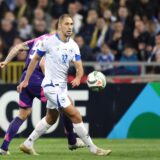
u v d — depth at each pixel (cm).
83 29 5666
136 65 4909
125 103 4391
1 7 6178
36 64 3081
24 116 3259
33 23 5928
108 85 4391
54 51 3016
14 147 3669
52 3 6119
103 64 4912
